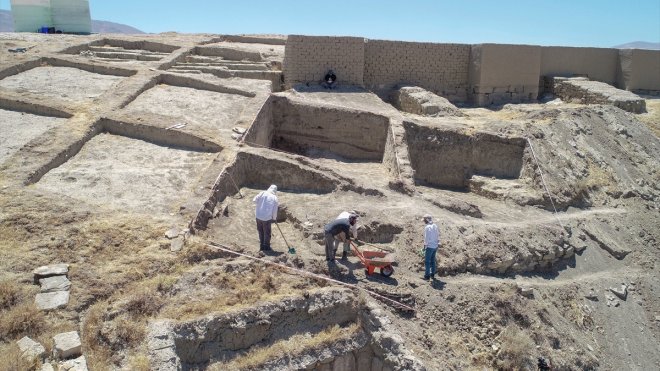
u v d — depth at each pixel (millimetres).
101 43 27484
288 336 9469
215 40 30281
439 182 18547
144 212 11711
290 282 10273
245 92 19188
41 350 7527
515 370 10492
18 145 14016
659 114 23234
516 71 25172
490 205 16391
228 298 9453
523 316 11734
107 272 9531
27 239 10047
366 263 11117
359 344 9820
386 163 18125
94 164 13758
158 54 25453
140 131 15539
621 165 19172
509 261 13109
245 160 14766
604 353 12305
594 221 16203
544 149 18141
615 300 13773
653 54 27250
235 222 12578
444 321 10828
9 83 18453
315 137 19531
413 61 24766
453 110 21172
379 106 20469
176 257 10211
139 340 8250
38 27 32469
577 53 27375
